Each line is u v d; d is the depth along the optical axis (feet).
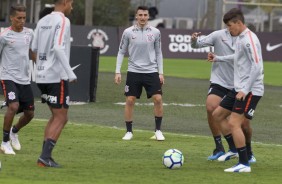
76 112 114.93
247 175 64.44
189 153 77.56
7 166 64.03
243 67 65.57
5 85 72.38
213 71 74.59
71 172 62.39
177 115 117.60
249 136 71.05
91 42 259.60
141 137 89.71
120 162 69.31
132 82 88.22
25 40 72.95
